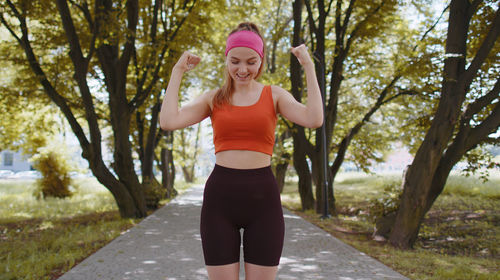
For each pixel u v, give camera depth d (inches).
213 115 77.7
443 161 298.5
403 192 304.2
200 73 848.3
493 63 331.3
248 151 75.4
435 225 398.3
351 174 1216.2
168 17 464.4
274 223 75.0
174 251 248.4
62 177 718.5
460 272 202.4
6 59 441.1
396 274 191.9
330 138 519.8
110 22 359.6
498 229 350.0
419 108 567.2
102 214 487.8
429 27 496.1
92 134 404.5
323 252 245.4
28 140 712.4
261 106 75.7
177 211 508.1
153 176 578.9
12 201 642.8
